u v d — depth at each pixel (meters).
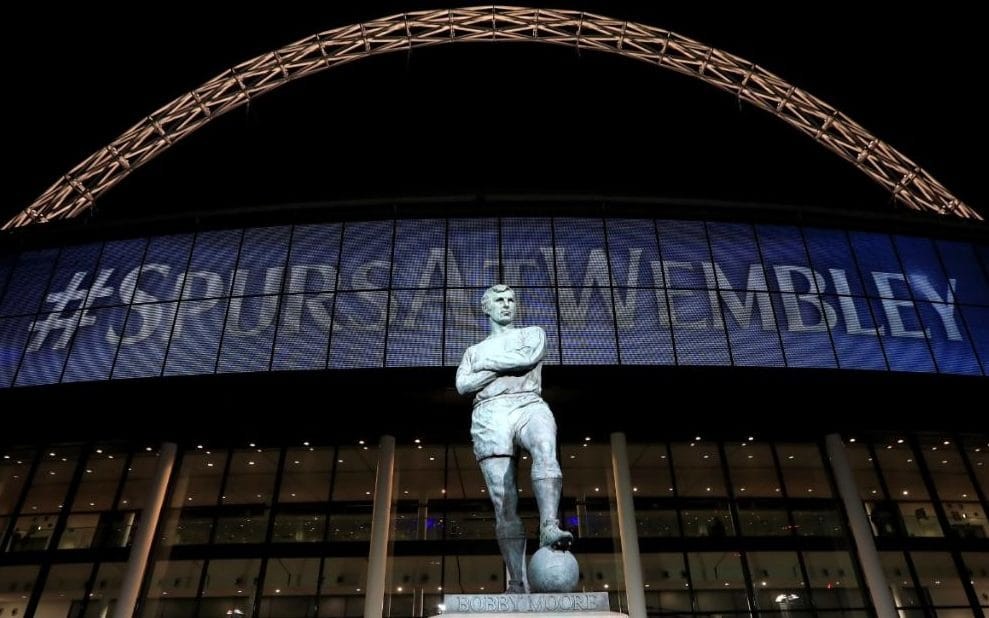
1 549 25.84
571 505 26.44
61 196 35.50
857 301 26.70
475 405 6.54
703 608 24.25
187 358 25.45
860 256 27.77
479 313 25.67
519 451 6.38
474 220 27.59
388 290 26.25
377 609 23.56
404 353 25.08
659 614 24.09
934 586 24.86
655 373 24.88
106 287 27.28
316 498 26.86
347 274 26.66
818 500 26.98
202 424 27.19
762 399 26.11
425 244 27.12
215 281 26.92
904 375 25.36
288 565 25.23
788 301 26.47
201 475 27.70
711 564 25.17
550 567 5.42
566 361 24.97
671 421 27.73
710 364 25.11
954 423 28.14
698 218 27.94
